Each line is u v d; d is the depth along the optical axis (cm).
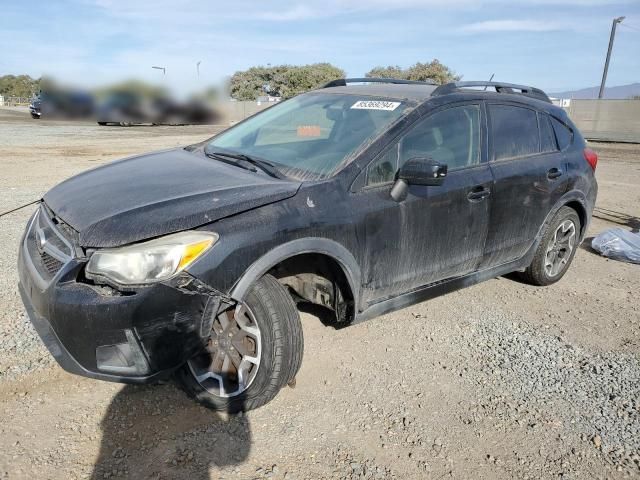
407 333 399
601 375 357
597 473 270
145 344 253
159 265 251
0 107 5331
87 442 269
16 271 468
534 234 454
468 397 326
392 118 358
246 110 3125
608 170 1304
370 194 326
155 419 289
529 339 401
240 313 288
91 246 258
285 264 323
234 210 276
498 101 424
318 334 387
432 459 273
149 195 292
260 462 263
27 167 1109
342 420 297
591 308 462
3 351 339
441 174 321
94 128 2541
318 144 358
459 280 401
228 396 294
